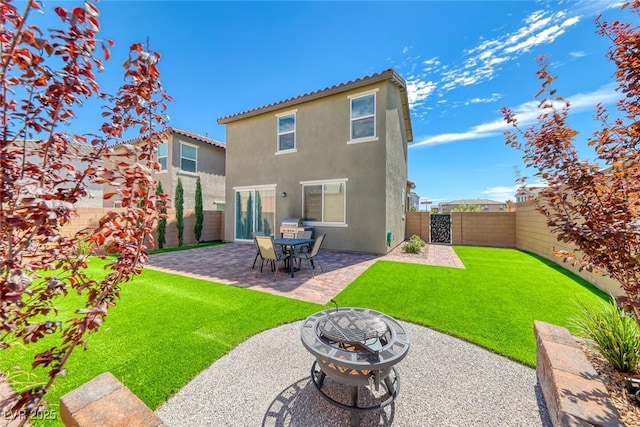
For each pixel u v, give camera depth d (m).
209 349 3.58
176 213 13.59
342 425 2.41
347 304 5.24
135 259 1.91
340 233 11.50
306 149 12.25
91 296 1.79
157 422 1.79
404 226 16.12
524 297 5.61
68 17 1.46
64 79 1.51
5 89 1.40
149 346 3.62
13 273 1.31
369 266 8.71
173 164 16.11
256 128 13.68
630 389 2.54
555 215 2.60
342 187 11.48
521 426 2.39
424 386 2.93
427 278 7.15
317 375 3.03
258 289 6.24
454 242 14.95
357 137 11.24
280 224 12.95
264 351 3.60
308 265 8.86
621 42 2.25
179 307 5.05
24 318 1.73
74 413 1.83
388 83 10.87
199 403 2.63
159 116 2.06
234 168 14.48
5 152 1.45
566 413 1.95
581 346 3.39
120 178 1.77
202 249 12.36
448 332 4.10
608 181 2.39
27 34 1.32
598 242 2.21
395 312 4.84
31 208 1.30
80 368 3.09
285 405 2.64
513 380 3.01
